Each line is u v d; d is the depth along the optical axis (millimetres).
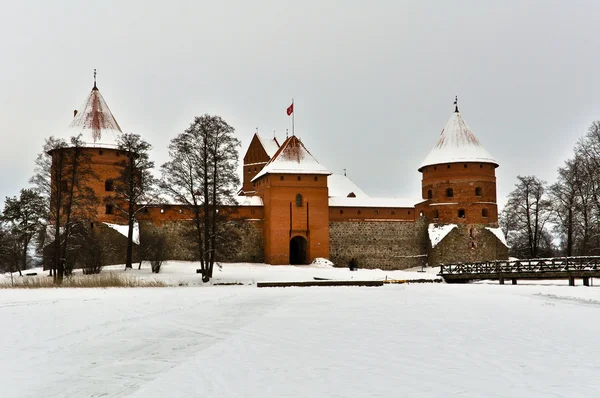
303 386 11734
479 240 69625
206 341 17016
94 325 20141
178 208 61000
